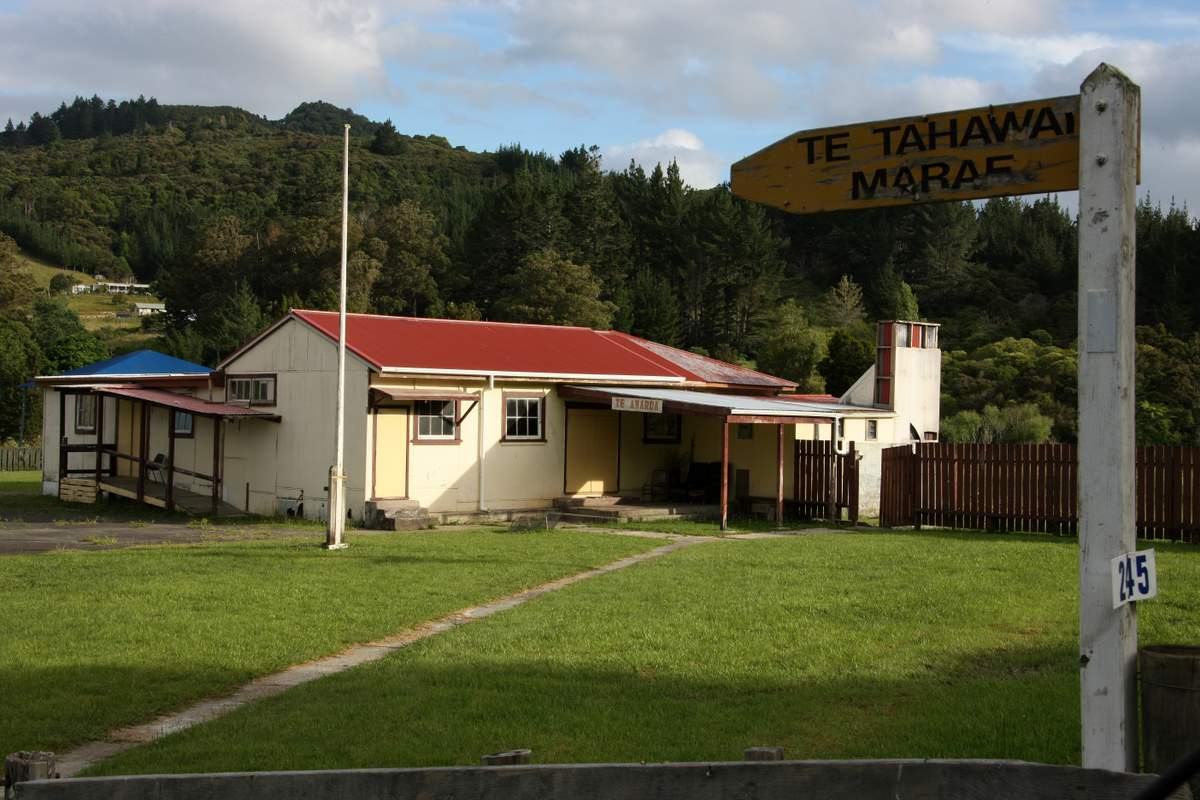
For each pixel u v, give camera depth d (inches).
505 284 3516.2
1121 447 203.9
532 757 285.9
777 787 175.8
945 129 231.0
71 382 1362.0
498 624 480.4
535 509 1108.5
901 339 1360.7
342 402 792.3
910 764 174.7
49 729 326.3
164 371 1441.9
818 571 637.3
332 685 375.2
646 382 1179.3
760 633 454.6
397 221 3654.0
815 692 357.1
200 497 1159.6
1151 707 200.2
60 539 882.1
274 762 285.7
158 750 298.2
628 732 312.3
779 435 999.6
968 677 378.3
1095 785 166.4
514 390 1096.2
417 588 591.5
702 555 732.7
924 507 966.4
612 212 3754.9
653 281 3585.1
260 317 3282.5
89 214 7057.1
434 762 284.7
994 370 2258.9
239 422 1158.3
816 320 3550.7
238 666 409.4
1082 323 207.8
